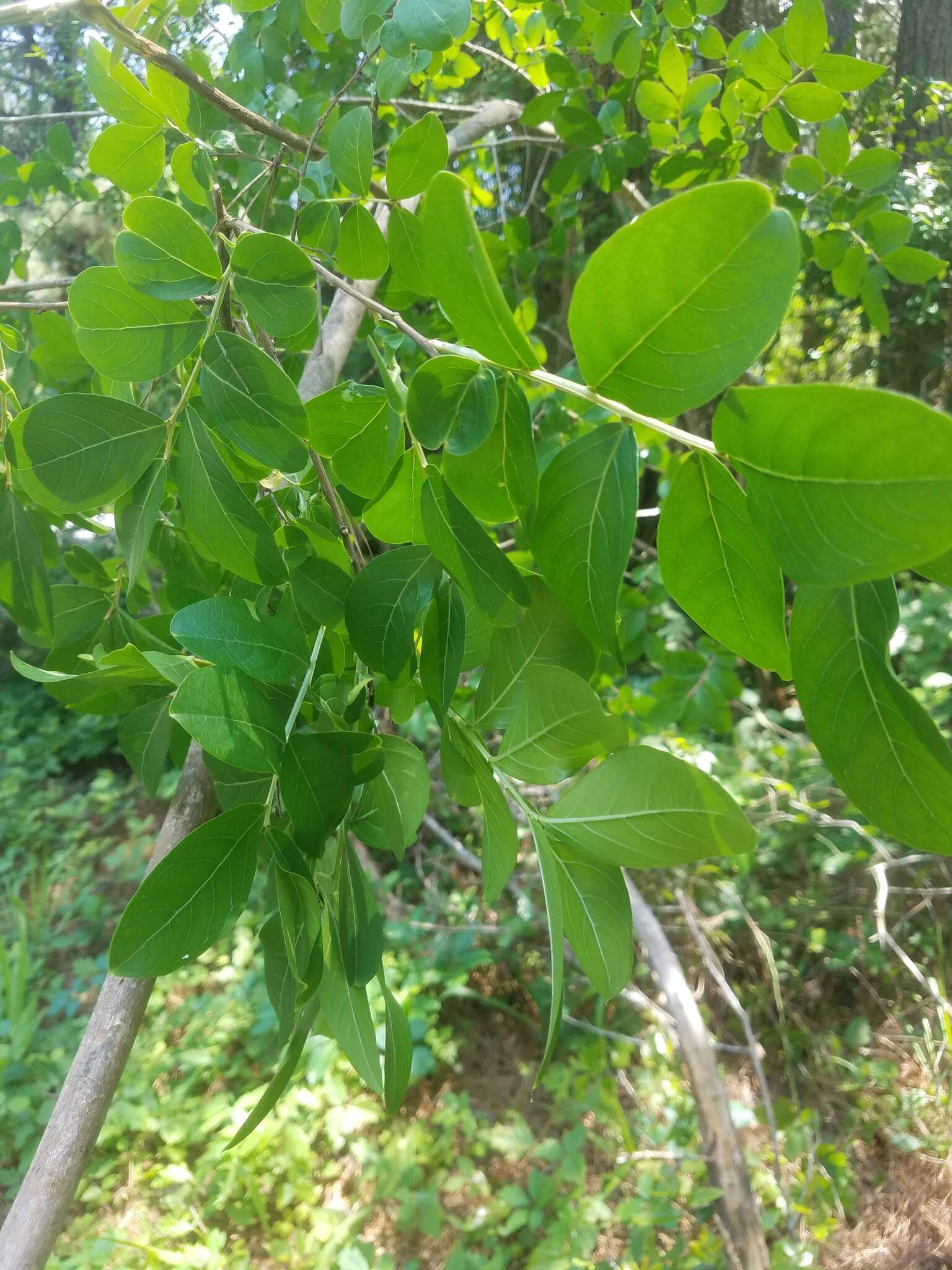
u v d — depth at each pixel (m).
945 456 0.18
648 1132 1.45
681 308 0.20
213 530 0.32
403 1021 0.30
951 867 1.71
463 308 0.24
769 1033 1.69
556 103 0.88
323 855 0.30
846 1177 1.45
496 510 0.28
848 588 0.24
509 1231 1.34
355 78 0.41
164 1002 1.74
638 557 1.53
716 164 0.81
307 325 0.31
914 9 2.06
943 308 2.08
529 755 0.30
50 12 0.31
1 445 0.40
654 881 1.66
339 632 0.34
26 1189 0.34
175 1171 1.40
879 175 0.76
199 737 0.25
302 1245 1.35
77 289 0.31
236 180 0.77
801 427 0.20
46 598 0.42
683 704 1.12
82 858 2.37
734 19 1.56
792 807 1.65
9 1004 1.69
